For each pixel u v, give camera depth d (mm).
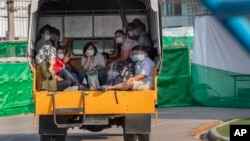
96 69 13656
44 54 12641
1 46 34250
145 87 12102
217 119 22281
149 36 15266
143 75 12461
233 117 22875
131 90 12023
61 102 11781
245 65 27266
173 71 29109
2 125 22391
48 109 11750
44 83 12195
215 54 28188
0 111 26047
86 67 13922
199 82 28922
